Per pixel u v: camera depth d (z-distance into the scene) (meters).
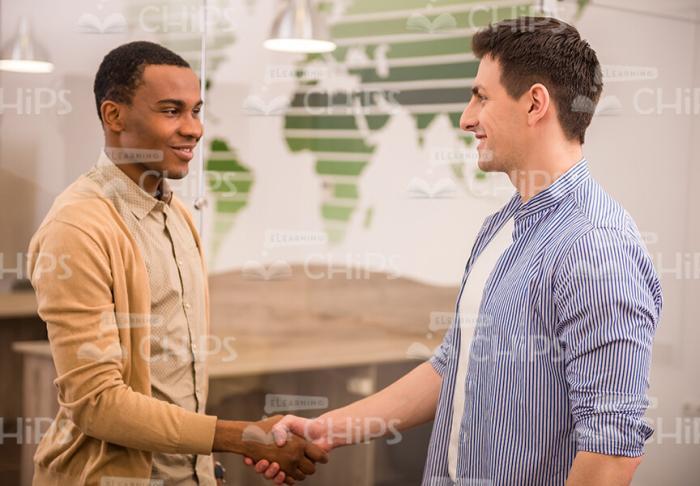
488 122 1.32
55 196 1.81
